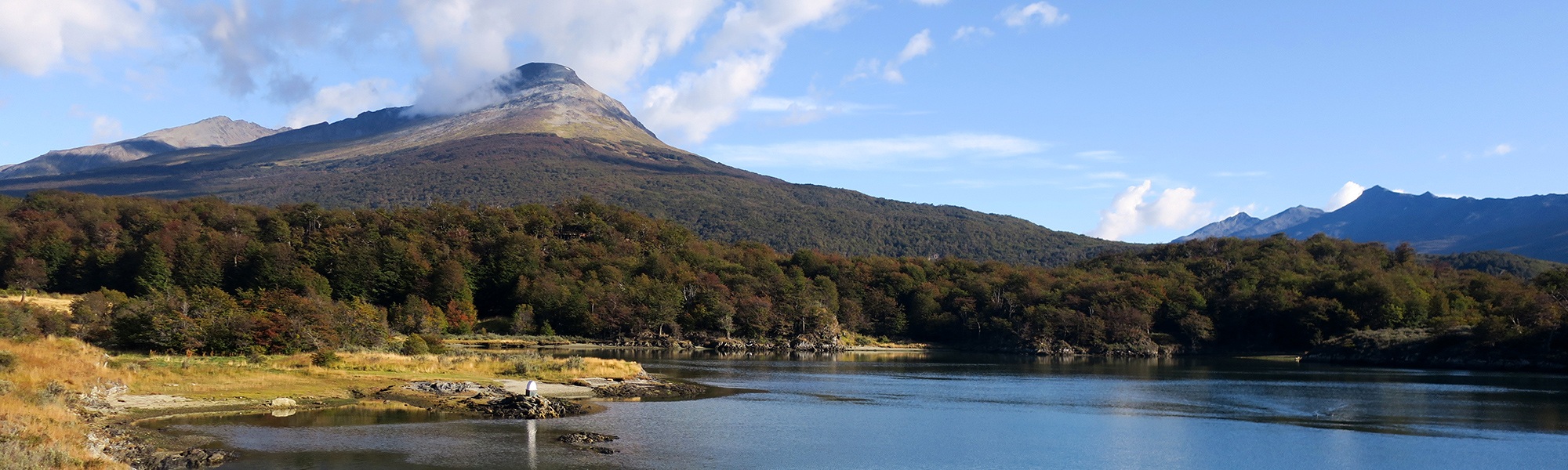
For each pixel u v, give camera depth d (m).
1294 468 54.22
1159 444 61.47
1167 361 175.75
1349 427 69.56
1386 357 163.88
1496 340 150.62
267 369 80.12
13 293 190.62
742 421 68.19
